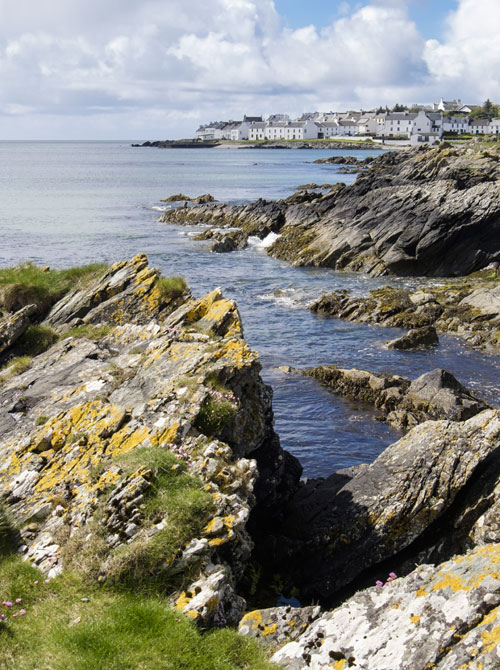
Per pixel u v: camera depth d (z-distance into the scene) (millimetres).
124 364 15594
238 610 9242
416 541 12383
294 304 41156
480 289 38406
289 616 8945
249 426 13820
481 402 23438
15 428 13719
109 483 10547
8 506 11047
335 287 45562
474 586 6973
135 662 7738
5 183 134000
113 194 111938
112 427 12352
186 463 11156
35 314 21656
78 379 15312
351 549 12500
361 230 54000
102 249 58500
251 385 14375
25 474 11703
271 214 69875
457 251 49344
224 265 53594
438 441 13133
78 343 17500
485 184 50438
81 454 11883
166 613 8477
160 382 13820
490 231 48938
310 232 59125
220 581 9062
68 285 22891
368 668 6805
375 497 12836
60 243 61094
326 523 13094
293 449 21125
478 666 6137
